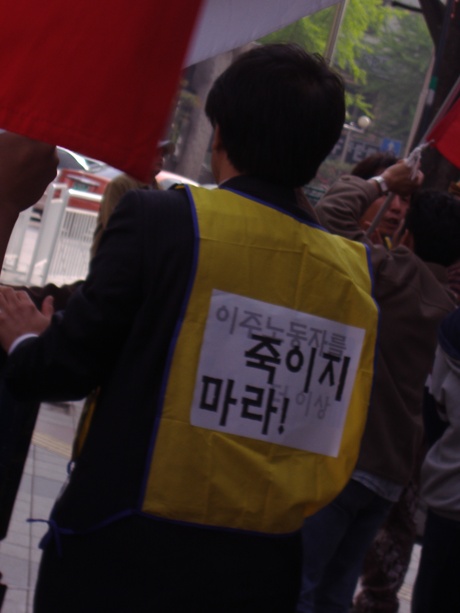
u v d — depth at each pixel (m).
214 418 1.94
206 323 1.93
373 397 3.40
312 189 6.50
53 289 2.63
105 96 1.67
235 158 2.08
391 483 3.46
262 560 1.97
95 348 1.89
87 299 1.89
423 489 3.31
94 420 1.93
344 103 2.09
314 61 2.07
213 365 1.93
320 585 3.69
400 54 28.88
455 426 3.22
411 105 28.89
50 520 1.95
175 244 1.92
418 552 5.85
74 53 1.67
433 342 3.51
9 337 2.01
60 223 10.73
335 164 24.75
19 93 1.68
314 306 2.06
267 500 1.98
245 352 1.97
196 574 1.90
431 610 3.28
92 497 1.89
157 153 1.68
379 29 27.41
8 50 1.69
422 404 3.65
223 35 2.39
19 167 1.83
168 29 1.66
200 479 1.91
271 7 2.32
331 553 3.41
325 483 2.10
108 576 1.88
